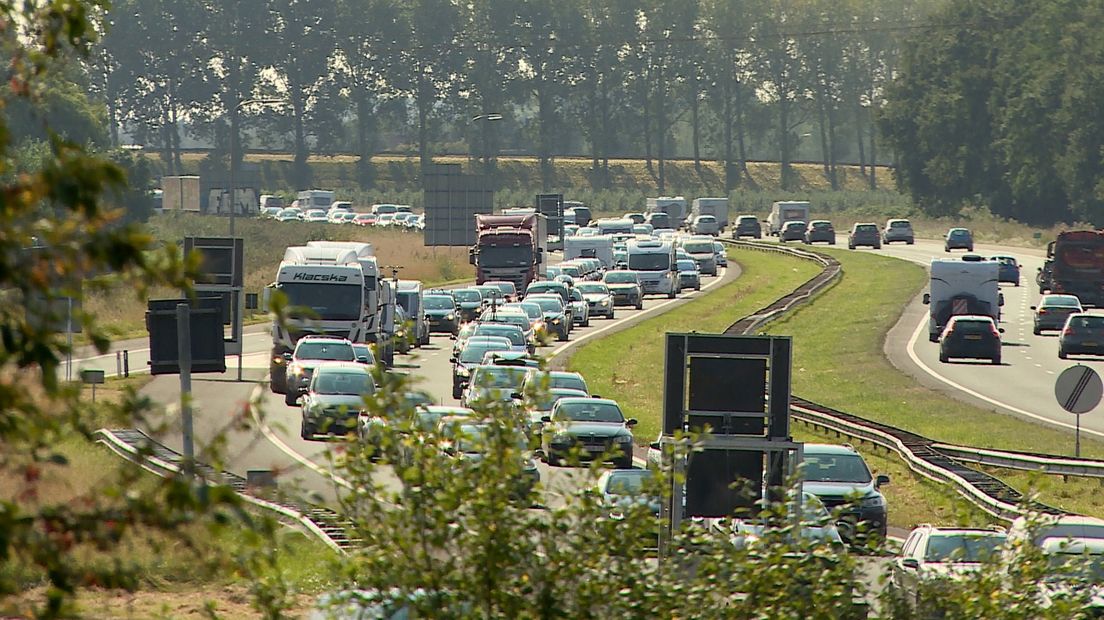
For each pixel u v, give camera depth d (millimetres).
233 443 138250
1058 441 157500
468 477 39125
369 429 39844
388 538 39156
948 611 46156
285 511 96188
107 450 122312
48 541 23312
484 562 38375
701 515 83938
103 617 67438
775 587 42625
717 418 84438
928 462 132875
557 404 144750
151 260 22625
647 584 39656
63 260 21875
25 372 23625
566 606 39000
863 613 46406
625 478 96125
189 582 77250
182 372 98750
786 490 47406
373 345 41062
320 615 46656
